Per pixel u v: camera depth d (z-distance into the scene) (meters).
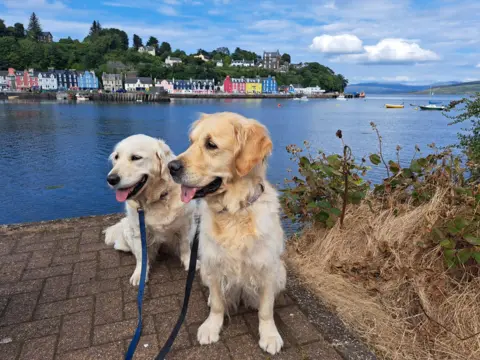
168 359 1.05
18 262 1.60
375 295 1.38
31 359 1.05
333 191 1.70
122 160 1.38
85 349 1.09
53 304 1.30
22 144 9.54
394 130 12.44
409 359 1.09
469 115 2.19
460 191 1.39
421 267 1.32
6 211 4.70
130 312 1.26
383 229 1.51
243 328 1.19
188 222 1.53
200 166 1.05
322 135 10.92
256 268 1.09
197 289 1.41
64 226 1.99
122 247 1.66
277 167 6.10
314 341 1.12
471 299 1.22
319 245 1.67
